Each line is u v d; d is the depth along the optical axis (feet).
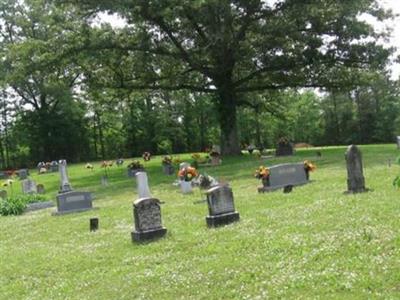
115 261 41.14
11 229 65.21
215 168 111.96
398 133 270.67
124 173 134.31
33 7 208.85
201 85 149.18
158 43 135.64
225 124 142.31
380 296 25.20
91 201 76.28
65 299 33.09
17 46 126.52
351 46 128.98
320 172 82.79
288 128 277.44
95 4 118.01
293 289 27.99
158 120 261.65
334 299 25.73
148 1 120.98
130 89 145.59
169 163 119.55
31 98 250.78
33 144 254.88
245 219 48.70
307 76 139.44
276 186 70.33
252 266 33.22
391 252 31.24
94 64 135.74
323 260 31.94
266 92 167.53
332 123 286.05
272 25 127.03
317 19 128.36
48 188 120.37
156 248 42.91
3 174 179.01
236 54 130.52
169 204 67.92
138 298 31.14
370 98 278.26
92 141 275.80
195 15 125.29
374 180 62.03
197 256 38.42
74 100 244.01
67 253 46.29
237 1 127.24
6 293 36.24
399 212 40.88
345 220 40.83
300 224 42.37
